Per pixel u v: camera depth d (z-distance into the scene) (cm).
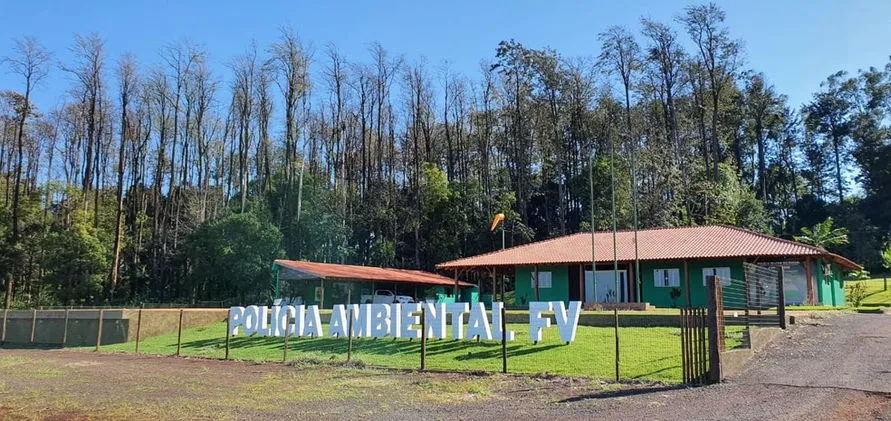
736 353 1308
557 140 5597
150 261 5172
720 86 5475
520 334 1914
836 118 6794
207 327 2891
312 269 3475
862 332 1695
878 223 6006
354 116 5894
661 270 3266
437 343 1923
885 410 930
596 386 1265
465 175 5966
